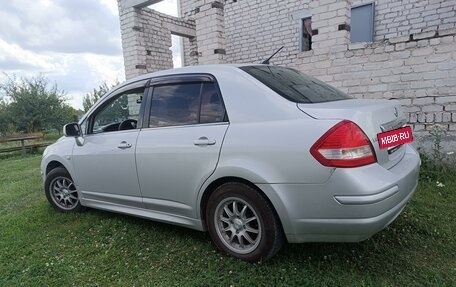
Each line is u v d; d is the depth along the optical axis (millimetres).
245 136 2273
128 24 7402
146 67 7672
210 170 2414
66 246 2961
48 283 2379
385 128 2215
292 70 3049
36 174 6875
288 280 2182
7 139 11547
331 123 2006
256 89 2373
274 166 2127
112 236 3094
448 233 2672
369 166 1994
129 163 2961
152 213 2969
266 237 2256
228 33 9680
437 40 4059
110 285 2307
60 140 3877
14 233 3320
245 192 2289
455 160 4055
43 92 17953
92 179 3365
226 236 2539
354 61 4695
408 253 2434
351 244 2592
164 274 2391
